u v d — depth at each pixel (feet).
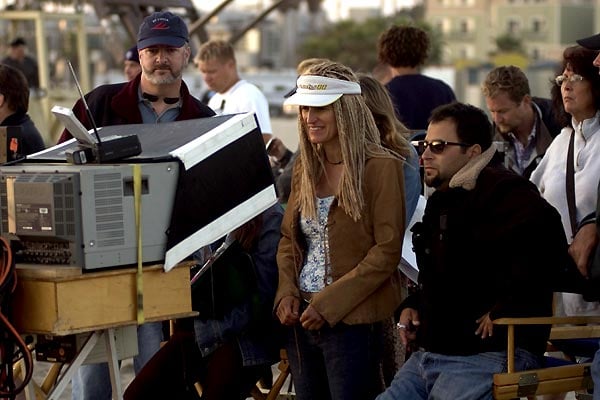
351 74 48.08
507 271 43.62
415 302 48.03
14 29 176.96
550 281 44.50
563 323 44.42
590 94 53.62
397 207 47.52
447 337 44.96
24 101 61.82
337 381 47.44
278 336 50.96
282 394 56.13
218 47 80.59
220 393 50.19
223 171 45.09
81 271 41.65
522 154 65.67
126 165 42.37
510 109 64.23
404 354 50.14
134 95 56.49
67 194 41.34
